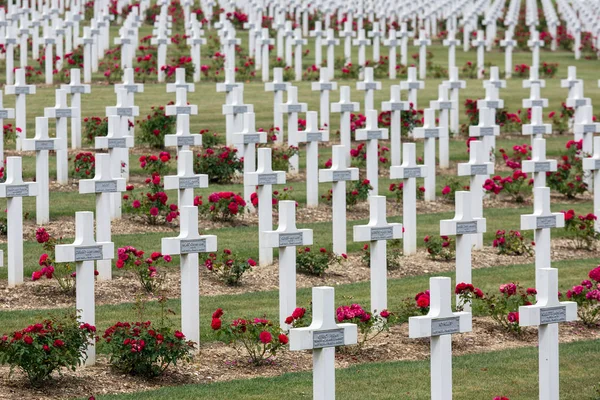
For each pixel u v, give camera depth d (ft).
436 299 37.19
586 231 64.18
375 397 40.55
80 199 69.00
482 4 161.89
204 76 110.73
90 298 43.14
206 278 55.47
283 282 46.47
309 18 143.54
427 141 72.79
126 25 116.47
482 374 43.73
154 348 41.65
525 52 141.08
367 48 134.82
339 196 58.65
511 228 67.72
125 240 60.70
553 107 105.29
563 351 47.06
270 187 56.80
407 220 60.75
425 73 118.32
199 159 74.59
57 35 107.34
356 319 44.68
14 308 49.55
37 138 62.03
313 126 69.05
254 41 119.55
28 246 58.80
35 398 39.22
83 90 79.87
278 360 44.60
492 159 80.69
